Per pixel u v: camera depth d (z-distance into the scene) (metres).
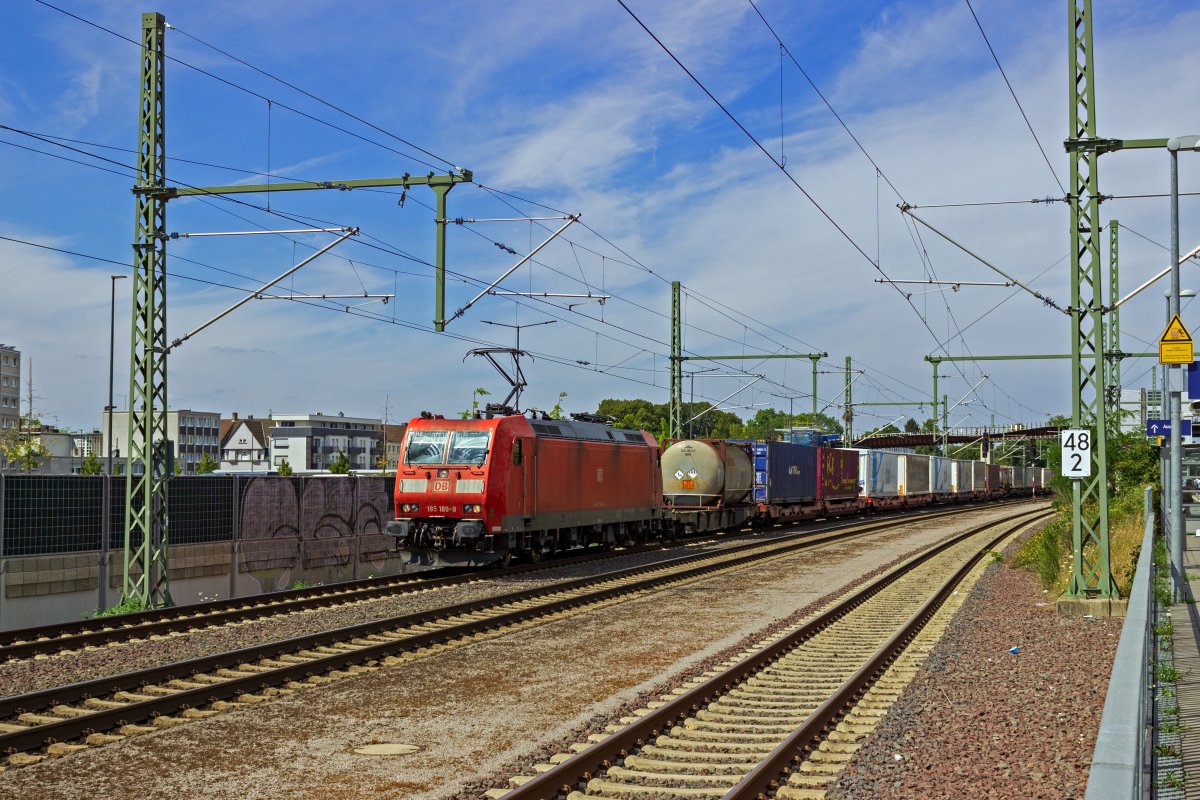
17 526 17.33
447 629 14.69
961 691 11.20
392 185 18.81
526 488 24.20
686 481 36.00
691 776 8.09
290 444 129.88
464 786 7.95
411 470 23.23
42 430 91.88
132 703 9.98
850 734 9.49
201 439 126.44
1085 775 7.77
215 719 10.12
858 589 21.38
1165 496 25.45
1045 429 74.69
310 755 8.92
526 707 10.77
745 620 17.12
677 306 41.59
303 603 18.02
